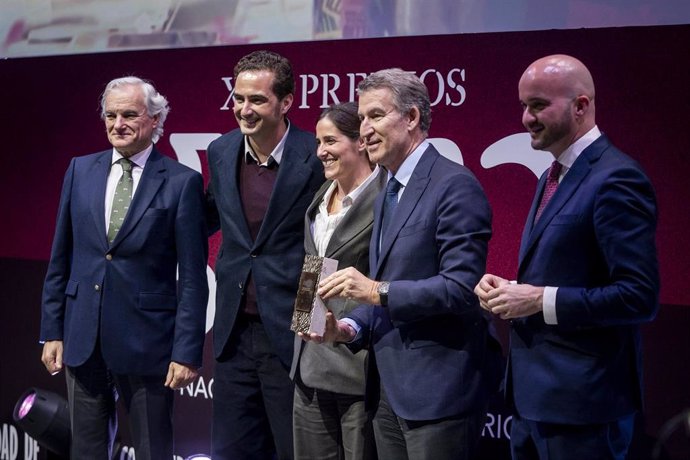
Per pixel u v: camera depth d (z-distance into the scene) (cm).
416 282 243
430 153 259
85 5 409
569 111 230
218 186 310
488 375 256
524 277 238
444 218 246
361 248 276
